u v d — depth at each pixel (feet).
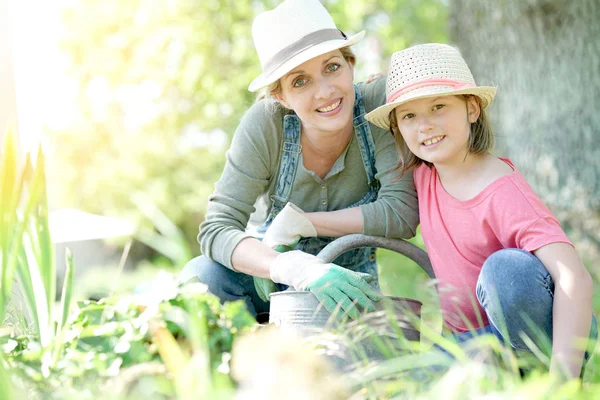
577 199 14.61
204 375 5.77
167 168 33.60
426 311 9.36
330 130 8.50
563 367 6.40
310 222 8.58
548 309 7.11
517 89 15.60
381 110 8.15
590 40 14.60
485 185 7.82
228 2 32.96
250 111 9.27
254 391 5.93
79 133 32.94
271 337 6.30
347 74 8.54
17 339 6.84
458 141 7.84
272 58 8.57
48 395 5.93
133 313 6.47
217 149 33.91
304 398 5.90
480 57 16.38
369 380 6.36
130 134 33.50
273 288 8.66
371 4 34.45
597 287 11.91
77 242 10.78
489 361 6.86
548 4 14.76
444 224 8.16
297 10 8.57
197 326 6.23
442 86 7.77
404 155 8.50
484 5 16.05
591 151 14.56
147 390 5.86
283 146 9.12
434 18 34.73
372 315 6.68
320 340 6.65
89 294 9.45
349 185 9.25
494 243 7.85
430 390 6.25
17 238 6.72
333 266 7.31
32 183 6.82
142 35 32.86
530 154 15.38
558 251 7.18
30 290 6.93
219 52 33.47
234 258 8.62
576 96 14.71
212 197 9.27
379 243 8.16
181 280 6.98
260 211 9.87
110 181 32.50
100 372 6.00
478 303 8.03
